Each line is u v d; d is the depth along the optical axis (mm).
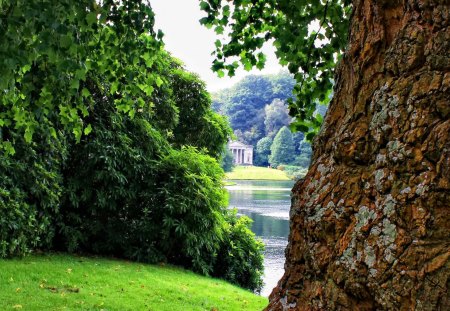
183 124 13102
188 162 9555
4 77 3012
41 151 7418
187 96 13016
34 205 7332
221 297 6887
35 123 4449
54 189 7711
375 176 1433
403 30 1476
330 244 1526
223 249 10117
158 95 10719
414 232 1267
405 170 1336
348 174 1555
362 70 1617
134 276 7176
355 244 1412
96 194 8594
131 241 9031
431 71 1358
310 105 4070
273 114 87312
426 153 1295
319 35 3891
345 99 1770
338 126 1758
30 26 2898
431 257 1215
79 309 5023
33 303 4984
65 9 2871
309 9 3848
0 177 6707
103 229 8836
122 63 4152
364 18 1679
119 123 8703
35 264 6738
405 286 1242
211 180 9656
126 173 8922
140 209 9188
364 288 1360
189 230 9102
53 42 2863
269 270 12461
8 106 4500
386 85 1477
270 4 4109
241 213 24641
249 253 10500
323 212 1576
